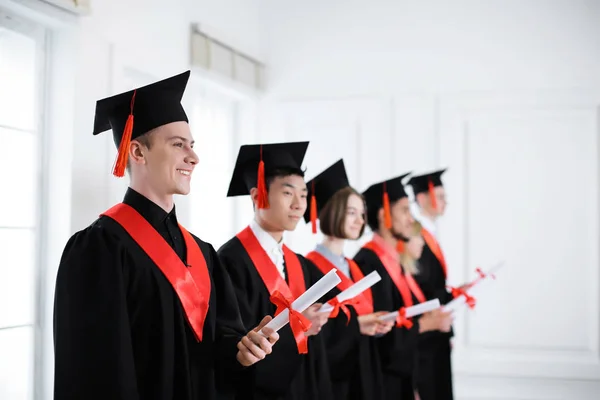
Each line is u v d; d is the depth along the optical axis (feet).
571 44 15.21
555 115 15.23
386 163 15.67
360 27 15.98
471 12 15.58
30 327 8.70
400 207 12.18
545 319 15.14
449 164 15.52
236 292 8.59
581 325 15.01
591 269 15.01
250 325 8.47
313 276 10.13
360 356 10.52
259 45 16.24
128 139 6.68
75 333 6.15
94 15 9.45
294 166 9.27
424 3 15.75
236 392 7.99
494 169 15.42
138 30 10.52
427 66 15.69
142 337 6.50
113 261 6.37
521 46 15.38
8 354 8.41
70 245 6.53
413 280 12.50
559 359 15.03
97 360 6.09
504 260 15.30
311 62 16.08
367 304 11.09
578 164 15.15
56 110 9.00
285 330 8.48
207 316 7.06
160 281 6.62
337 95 15.97
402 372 11.23
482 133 15.48
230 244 9.09
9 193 8.48
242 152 9.16
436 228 15.53
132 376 6.15
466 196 15.48
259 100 16.11
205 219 14.29
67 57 9.02
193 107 12.67
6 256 8.41
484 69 15.48
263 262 8.95
